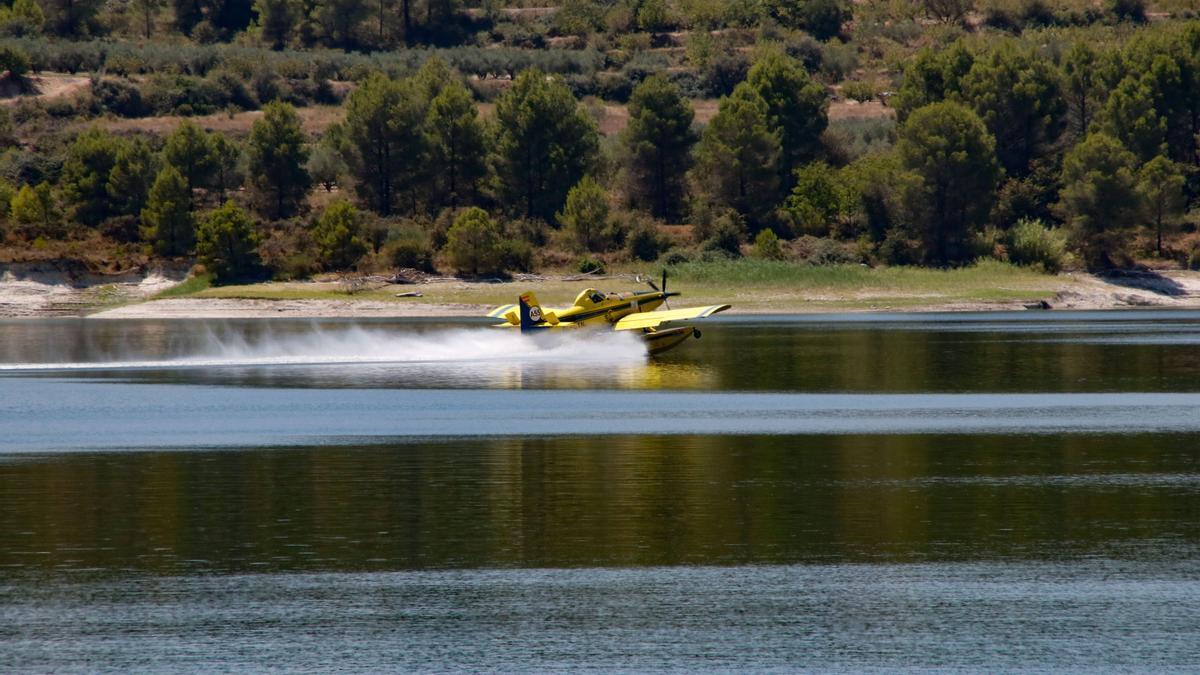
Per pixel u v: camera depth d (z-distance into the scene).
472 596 77.06
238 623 72.44
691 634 70.69
